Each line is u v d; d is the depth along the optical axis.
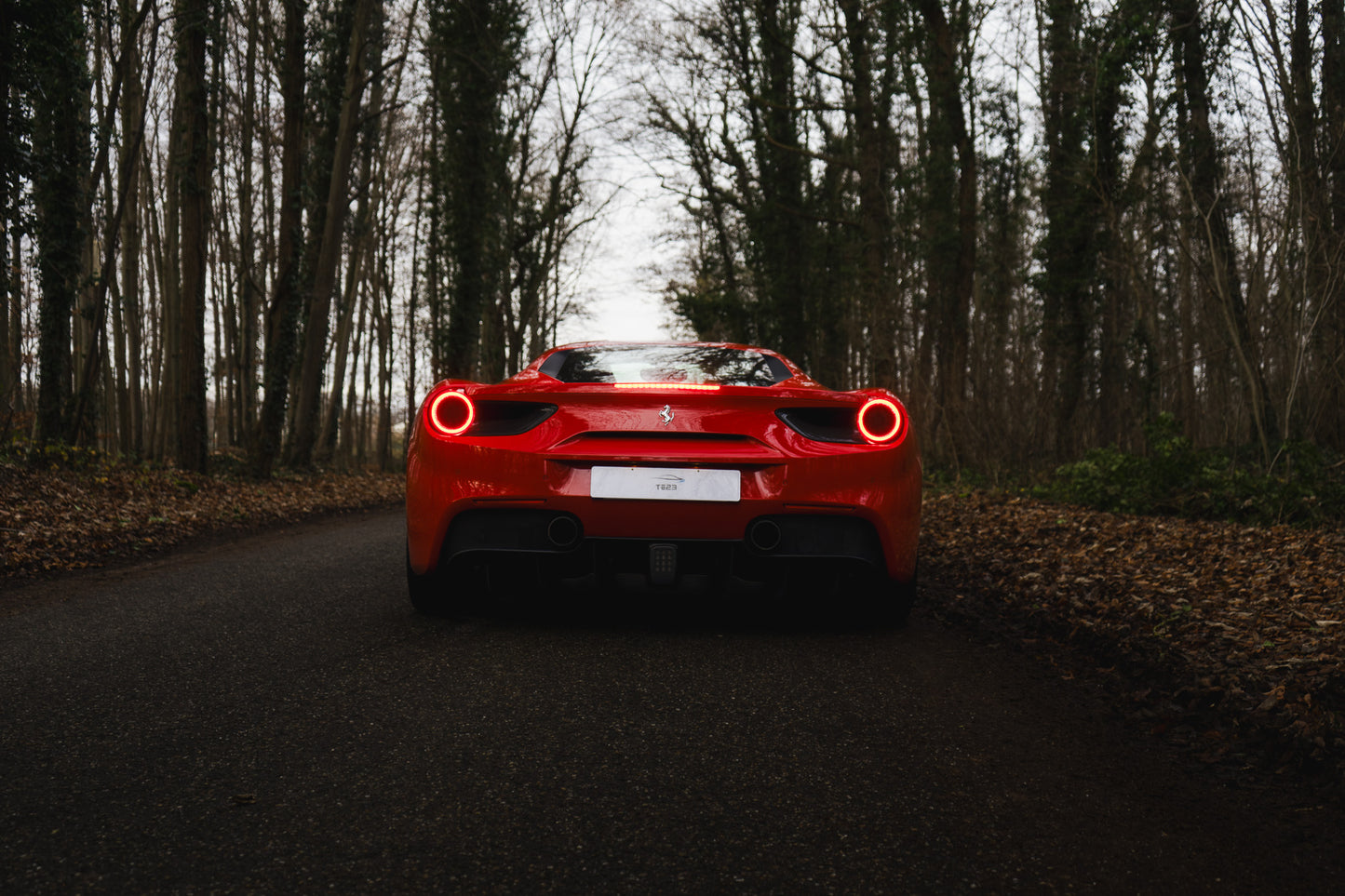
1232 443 12.32
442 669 2.98
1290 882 1.62
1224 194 11.09
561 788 1.99
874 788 2.03
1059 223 14.80
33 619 3.89
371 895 1.51
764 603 4.23
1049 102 15.98
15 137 10.44
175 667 3.00
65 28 10.78
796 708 2.63
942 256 17.36
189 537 7.86
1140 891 1.58
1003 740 2.40
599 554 3.42
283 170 16.27
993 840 1.77
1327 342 9.35
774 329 22.64
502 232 26.69
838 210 21.25
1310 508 8.05
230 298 23.52
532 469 3.34
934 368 15.04
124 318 18.75
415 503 3.49
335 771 2.07
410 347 30.36
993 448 13.22
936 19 15.89
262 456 15.32
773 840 1.75
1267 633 3.70
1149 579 5.18
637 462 3.32
